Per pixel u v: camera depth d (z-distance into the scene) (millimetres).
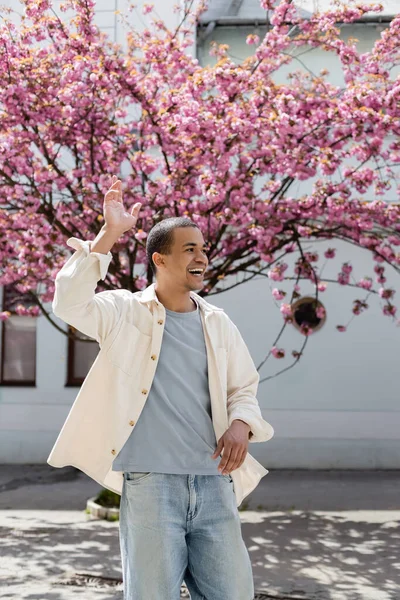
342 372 11984
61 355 12492
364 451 11820
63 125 8305
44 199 8258
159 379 2865
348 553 6762
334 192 8352
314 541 7250
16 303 12664
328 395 11984
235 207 7742
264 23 11797
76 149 8539
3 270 9289
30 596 5445
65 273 2664
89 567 6289
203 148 7785
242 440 2799
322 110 7793
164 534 2717
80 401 2883
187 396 2863
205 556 2830
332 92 8312
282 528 7848
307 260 8891
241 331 12141
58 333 12516
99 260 2684
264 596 5445
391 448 11781
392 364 11930
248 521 8211
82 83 7621
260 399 12078
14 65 7816
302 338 12055
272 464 11930
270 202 8242
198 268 2955
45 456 12383
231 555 2826
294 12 8234
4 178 8305
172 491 2766
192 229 2959
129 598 2744
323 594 5496
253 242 8359
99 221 8219
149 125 8062
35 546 7070
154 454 2783
